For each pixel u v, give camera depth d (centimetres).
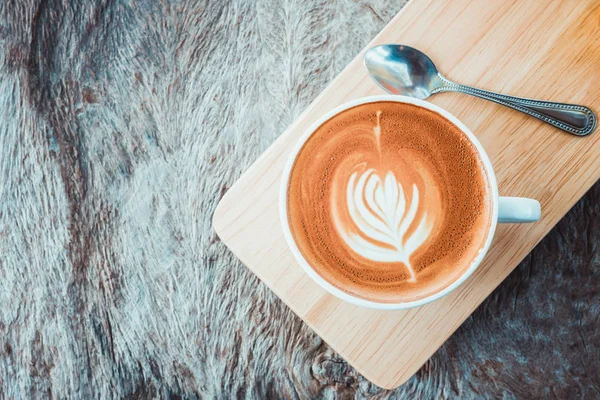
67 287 50
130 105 50
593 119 39
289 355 49
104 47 50
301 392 49
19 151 50
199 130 50
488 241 36
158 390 49
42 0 50
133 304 49
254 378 49
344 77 40
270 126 49
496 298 48
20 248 50
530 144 39
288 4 50
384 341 40
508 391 48
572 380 47
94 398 50
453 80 40
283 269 40
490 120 39
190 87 50
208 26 50
